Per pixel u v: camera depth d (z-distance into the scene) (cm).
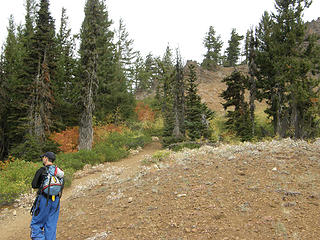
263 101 3853
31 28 2989
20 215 840
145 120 3114
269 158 788
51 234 448
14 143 1983
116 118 2866
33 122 1884
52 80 2342
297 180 595
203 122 2192
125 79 3609
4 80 2197
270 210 476
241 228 430
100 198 756
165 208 561
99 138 2330
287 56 2191
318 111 1842
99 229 527
